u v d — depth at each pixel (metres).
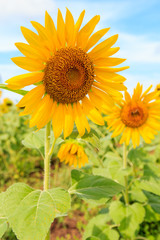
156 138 1.07
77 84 0.42
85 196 0.44
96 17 0.40
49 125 0.44
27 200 0.36
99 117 0.44
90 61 0.42
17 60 0.36
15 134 1.46
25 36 0.35
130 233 0.62
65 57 0.40
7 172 1.29
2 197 0.43
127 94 0.68
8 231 0.81
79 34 0.41
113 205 0.68
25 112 0.38
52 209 0.34
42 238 0.32
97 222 0.71
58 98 0.42
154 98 0.68
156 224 0.80
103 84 0.43
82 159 0.64
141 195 0.70
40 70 0.39
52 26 0.37
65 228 0.91
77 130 0.44
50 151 0.44
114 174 0.63
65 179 1.17
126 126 0.70
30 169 1.39
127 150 0.78
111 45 0.41
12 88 0.36
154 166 0.75
